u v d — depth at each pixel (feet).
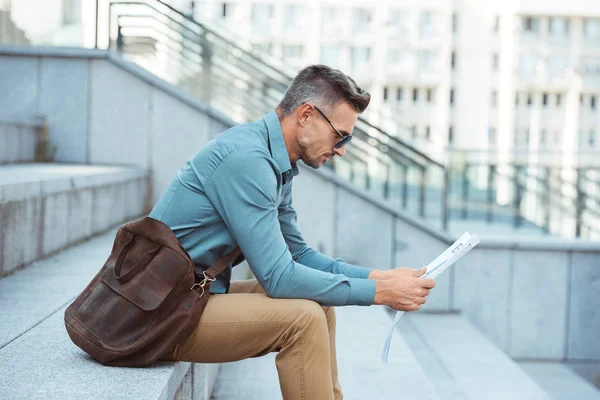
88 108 24.54
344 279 7.41
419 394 11.61
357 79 183.93
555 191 29.37
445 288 22.70
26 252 13.69
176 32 26.45
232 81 26.86
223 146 7.29
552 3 191.42
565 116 194.29
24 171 17.97
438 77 184.03
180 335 7.02
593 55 193.67
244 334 7.14
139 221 7.17
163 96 24.38
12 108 24.67
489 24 186.19
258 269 7.21
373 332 15.40
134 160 24.52
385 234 22.77
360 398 11.35
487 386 15.70
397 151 24.47
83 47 24.76
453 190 30.68
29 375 7.02
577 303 22.88
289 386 7.11
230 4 180.24
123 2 25.91
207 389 10.81
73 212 16.34
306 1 182.29
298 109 7.64
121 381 6.82
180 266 6.99
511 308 22.84
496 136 188.85
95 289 7.33
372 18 184.24
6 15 25.11
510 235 24.71
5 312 10.05
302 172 22.81
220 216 7.33
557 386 19.86
